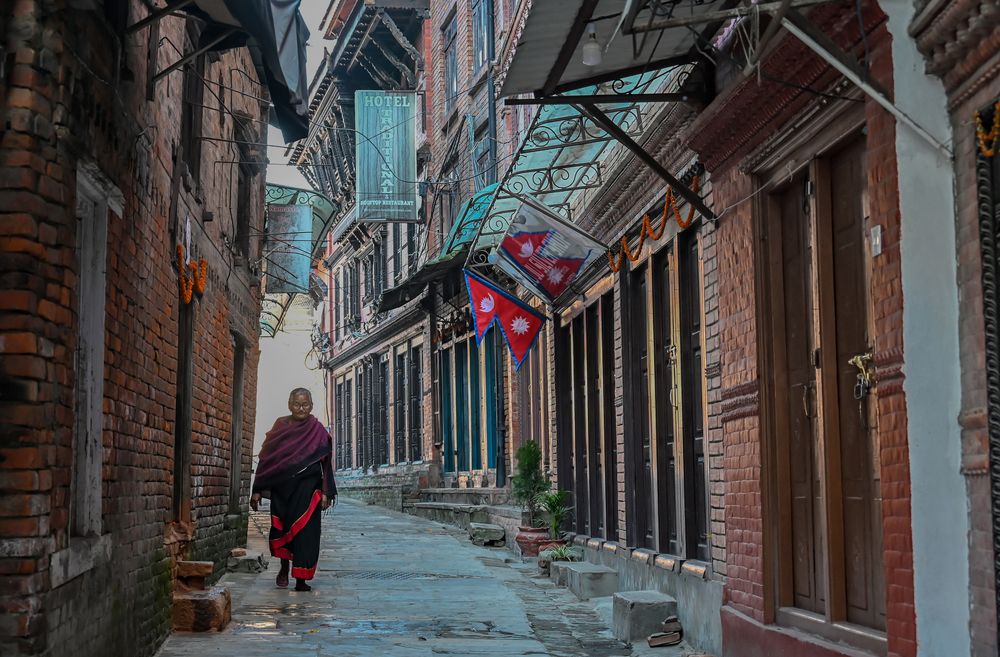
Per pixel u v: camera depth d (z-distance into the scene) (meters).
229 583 11.56
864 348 6.17
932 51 4.78
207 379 10.95
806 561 6.90
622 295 11.65
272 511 10.99
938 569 4.77
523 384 19.34
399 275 30.89
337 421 41.16
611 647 8.76
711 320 8.42
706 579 8.43
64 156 5.09
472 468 23.38
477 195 14.15
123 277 6.46
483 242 16.89
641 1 4.87
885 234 5.30
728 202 7.83
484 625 9.35
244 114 12.80
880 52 5.29
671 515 10.15
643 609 8.94
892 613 5.23
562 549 13.59
